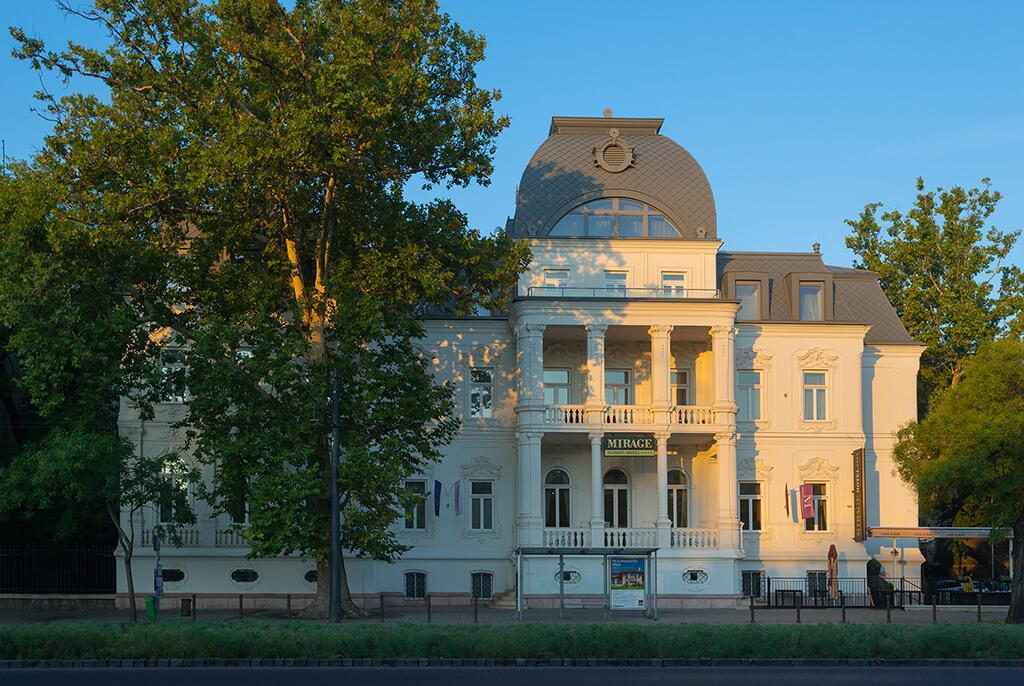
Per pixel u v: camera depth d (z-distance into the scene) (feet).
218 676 81.05
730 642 93.71
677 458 179.93
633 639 93.20
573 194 176.35
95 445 123.34
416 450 145.69
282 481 124.77
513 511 175.63
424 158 140.26
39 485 125.90
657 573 162.91
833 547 169.48
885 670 89.10
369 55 131.75
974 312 224.94
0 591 159.43
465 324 178.60
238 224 137.49
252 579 162.61
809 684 78.18
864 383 187.62
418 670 85.92
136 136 135.03
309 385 130.11
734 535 166.81
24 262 131.85
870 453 185.68
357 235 143.02
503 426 177.47
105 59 137.49
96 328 129.59
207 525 163.63
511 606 163.63
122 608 156.97
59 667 87.04
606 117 182.29
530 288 171.42
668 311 169.48
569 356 180.04
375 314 130.93
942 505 195.83
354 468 126.41
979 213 236.22
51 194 135.95
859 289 195.00
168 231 143.43
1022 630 98.48
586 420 168.55
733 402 169.58
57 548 161.38
